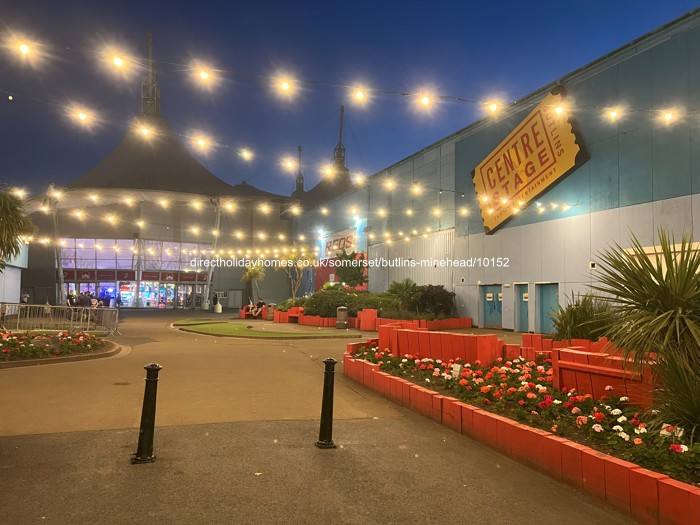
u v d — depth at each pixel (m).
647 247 18.05
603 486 4.35
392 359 10.12
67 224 53.47
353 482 4.78
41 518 3.86
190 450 5.57
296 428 6.63
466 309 28.20
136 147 56.75
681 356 5.23
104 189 48.03
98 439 5.92
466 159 28.73
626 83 19.12
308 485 4.66
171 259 56.06
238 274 59.53
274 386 9.83
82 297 36.12
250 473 4.92
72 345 13.82
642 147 18.47
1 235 18.73
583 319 10.26
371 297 29.64
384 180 38.88
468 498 4.46
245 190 60.00
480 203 27.17
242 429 6.50
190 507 4.12
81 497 4.26
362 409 7.94
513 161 24.70
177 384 9.81
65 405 7.73
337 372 11.82
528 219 23.70
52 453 5.39
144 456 5.15
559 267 21.81
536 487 4.73
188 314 43.78
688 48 17.16
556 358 6.97
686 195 16.95
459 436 6.41
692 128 16.91
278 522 3.90
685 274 5.65
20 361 11.84
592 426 5.12
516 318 24.39
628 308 6.04
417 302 28.50
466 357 9.36
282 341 19.88
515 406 6.18
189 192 51.69
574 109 21.14
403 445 6.00
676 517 3.71
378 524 3.92
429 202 32.66
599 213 20.00
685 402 4.79
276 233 60.78
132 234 54.22
